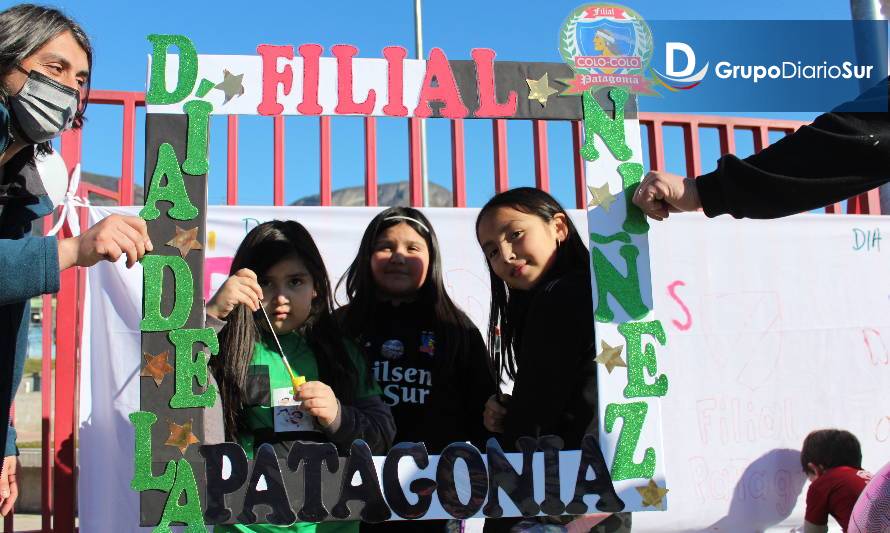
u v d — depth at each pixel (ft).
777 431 8.59
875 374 8.84
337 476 4.25
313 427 5.31
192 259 4.27
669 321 8.54
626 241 4.71
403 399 6.26
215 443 4.62
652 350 4.64
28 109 4.26
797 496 8.55
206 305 5.15
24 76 4.24
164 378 4.17
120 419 7.54
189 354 4.18
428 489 4.33
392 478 4.31
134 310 7.67
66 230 7.83
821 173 4.17
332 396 5.13
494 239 5.75
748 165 4.27
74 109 4.46
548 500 4.39
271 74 4.55
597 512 4.42
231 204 8.19
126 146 8.07
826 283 8.87
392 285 6.61
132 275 7.72
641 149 4.83
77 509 8.28
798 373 8.70
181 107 4.40
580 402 4.98
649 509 4.45
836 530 8.62
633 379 4.58
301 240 5.99
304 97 4.56
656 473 4.50
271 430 5.32
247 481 4.16
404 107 4.65
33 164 4.71
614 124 4.82
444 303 6.71
